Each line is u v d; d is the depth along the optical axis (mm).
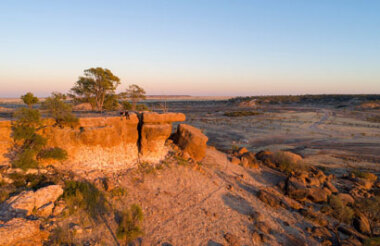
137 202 17422
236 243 16156
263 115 128625
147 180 20625
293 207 24328
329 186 29562
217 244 15750
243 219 19516
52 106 18609
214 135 68812
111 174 19812
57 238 11781
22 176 15680
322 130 79750
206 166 27516
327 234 20188
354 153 50812
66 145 18688
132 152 22750
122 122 21766
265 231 18484
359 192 29812
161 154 24875
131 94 38188
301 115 126938
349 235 20797
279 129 81188
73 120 19047
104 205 15781
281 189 27844
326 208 24328
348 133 74125
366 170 40344
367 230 21594
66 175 17500
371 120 103812
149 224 15656
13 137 16953
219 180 25250
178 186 21344
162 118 23750
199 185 22641
